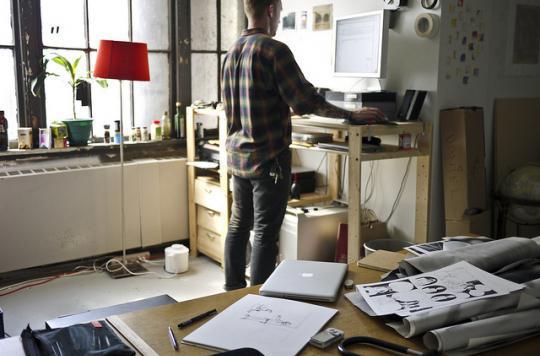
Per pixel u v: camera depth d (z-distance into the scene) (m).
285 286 1.53
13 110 3.62
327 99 3.36
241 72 2.63
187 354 1.22
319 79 3.84
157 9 4.05
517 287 1.34
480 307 1.29
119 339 1.25
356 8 3.47
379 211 3.54
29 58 3.57
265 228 2.72
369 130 2.87
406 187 3.33
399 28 3.25
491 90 3.39
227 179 3.73
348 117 2.77
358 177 2.88
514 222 3.37
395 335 1.29
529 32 3.53
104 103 3.96
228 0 4.32
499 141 3.45
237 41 2.70
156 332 1.31
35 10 3.55
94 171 3.76
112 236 3.92
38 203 3.58
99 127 3.96
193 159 4.08
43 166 3.71
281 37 4.12
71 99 3.81
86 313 2.07
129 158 4.06
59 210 3.67
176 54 4.15
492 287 1.35
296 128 3.53
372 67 3.03
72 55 3.76
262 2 2.64
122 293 3.51
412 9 3.16
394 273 1.60
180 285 3.66
